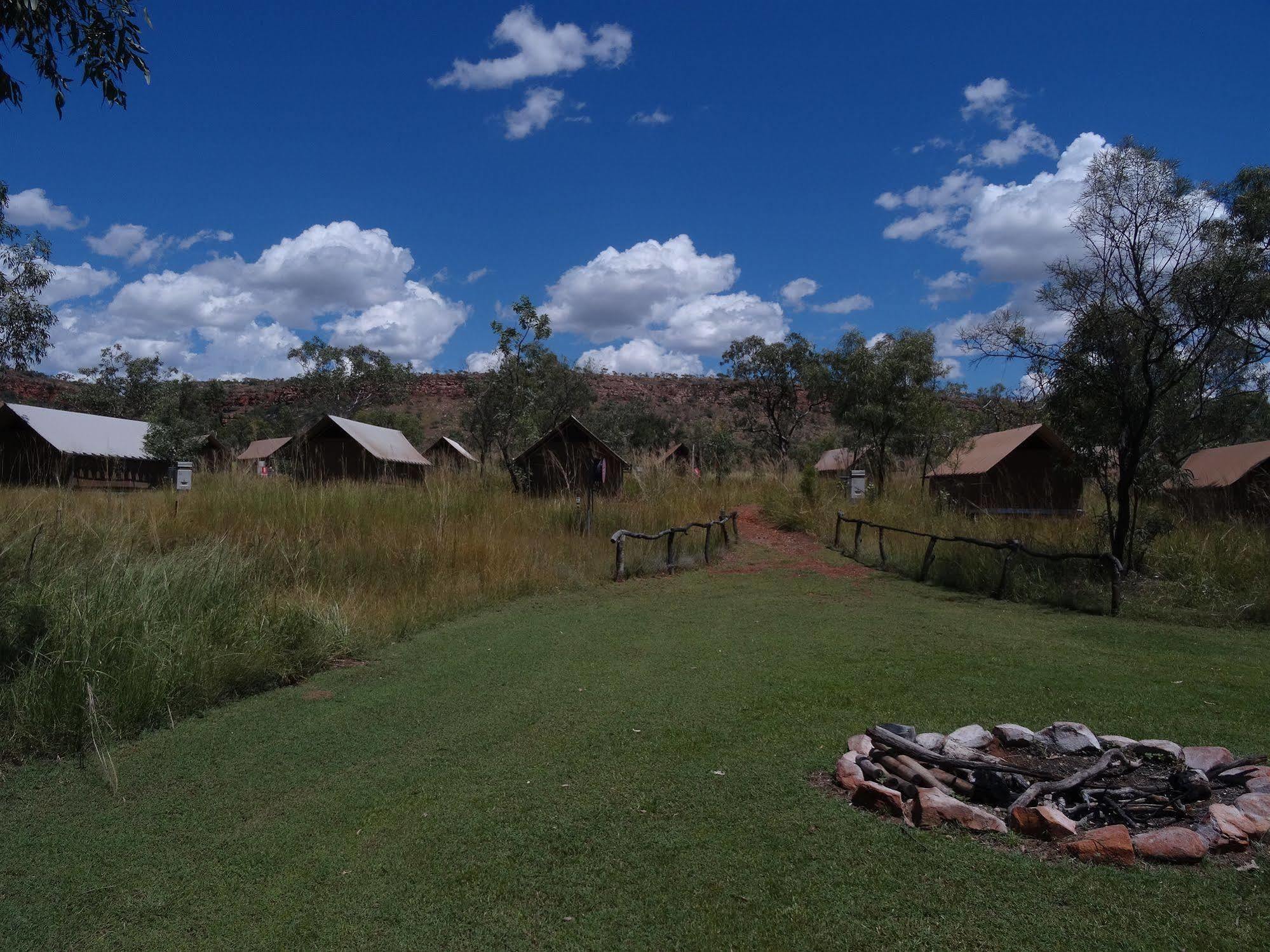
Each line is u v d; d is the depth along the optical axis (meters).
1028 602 9.32
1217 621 7.94
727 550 14.15
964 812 3.33
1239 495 13.32
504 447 25.41
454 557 10.40
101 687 5.06
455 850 3.37
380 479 15.04
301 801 3.96
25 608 5.71
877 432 20.30
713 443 35.00
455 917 2.88
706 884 3.00
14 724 4.75
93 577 6.52
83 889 3.17
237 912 2.98
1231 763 3.79
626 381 81.62
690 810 3.62
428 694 5.75
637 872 3.12
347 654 6.91
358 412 52.19
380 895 3.06
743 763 4.15
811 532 16.38
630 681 5.87
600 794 3.84
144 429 26.31
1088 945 2.53
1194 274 9.09
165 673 5.39
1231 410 15.73
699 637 7.45
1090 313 9.80
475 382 27.61
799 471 21.16
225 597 6.93
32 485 16.19
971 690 5.41
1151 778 3.76
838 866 3.07
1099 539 10.82
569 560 11.64
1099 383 9.77
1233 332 10.51
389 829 3.61
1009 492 16.56
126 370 46.16
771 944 2.62
